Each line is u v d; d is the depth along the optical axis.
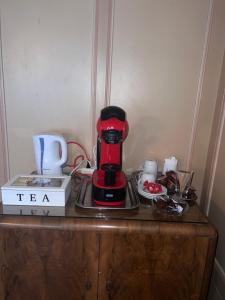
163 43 1.23
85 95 1.28
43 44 1.22
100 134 0.89
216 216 1.27
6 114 1.30
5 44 1.21
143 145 1.34
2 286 0.87
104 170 0.91
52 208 0.89
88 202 0.93
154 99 1.29
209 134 1.33
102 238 0.83
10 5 1.18
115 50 1.23
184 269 0.85
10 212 0.86
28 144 1.34
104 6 1.18
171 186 1.04
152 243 0.83
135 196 1.00
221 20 1.19
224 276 1.17
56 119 1.31
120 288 0.88
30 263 0.85
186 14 1.20
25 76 1.25
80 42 1.22
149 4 1.18
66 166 1.29
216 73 1.26
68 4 1.18
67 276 0.87
